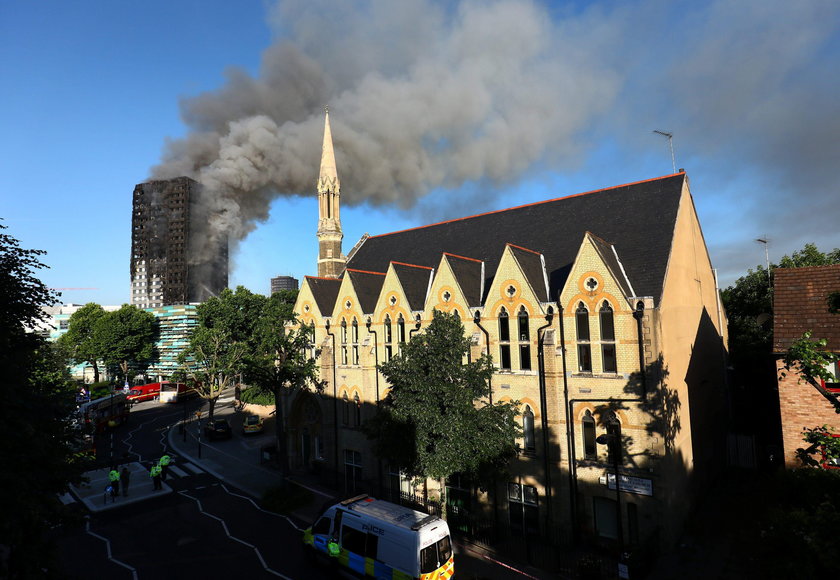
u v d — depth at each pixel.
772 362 41.09
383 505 22.53
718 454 32.53
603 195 31.80
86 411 51.94
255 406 60.34
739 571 20.22
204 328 62.00
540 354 25.53
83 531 27.72
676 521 23.00
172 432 56.91
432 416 22.50
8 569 13.11
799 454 13.70
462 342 24.33
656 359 22.36
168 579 21.92
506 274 27.52
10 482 12.59
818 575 12.20
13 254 17.52
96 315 95.81
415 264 37.91
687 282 28.14
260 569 22.86
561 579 20.92
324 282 39.62
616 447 20.45
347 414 35.19
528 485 26.03
